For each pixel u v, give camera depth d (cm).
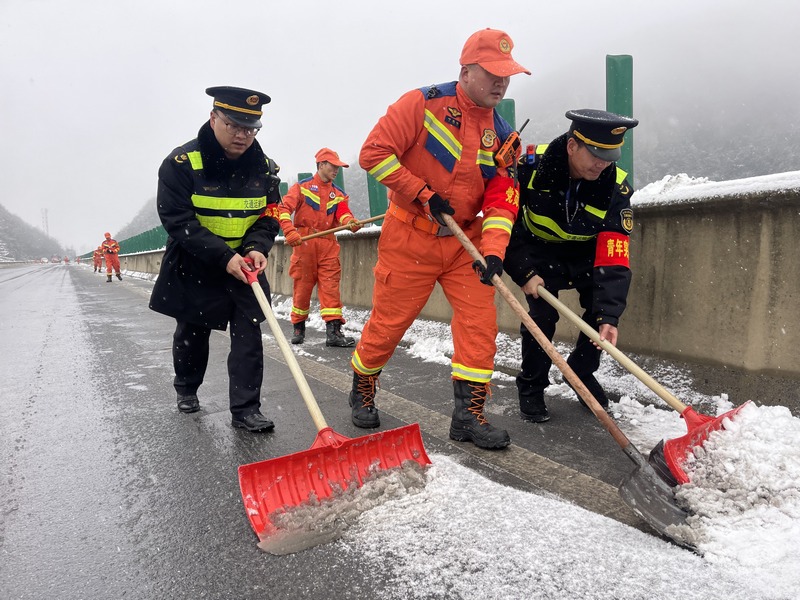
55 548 224
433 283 324
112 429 366
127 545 224
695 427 245
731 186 335
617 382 388
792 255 309
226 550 216
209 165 330
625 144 461
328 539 217
